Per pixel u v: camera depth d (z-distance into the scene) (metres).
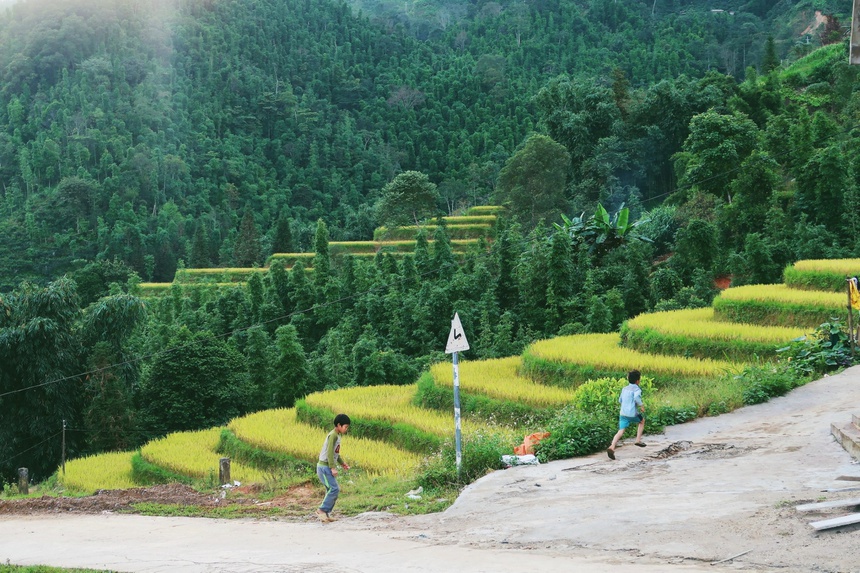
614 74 103.75
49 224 136.38
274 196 148.12
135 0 189.38
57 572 11.48
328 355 53.19
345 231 127.81
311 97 177.50
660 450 16.27
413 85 180.62
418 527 12.81
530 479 14.90
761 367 23.38
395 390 38.94
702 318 34.03
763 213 61.00
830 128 69.44
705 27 177.75
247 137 165.88
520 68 179.12
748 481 12.71
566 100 100.06
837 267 33.66
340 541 12.28
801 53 123.06
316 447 30.36
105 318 47.03
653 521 10.91
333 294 65.94
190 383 48.19
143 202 139.00
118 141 150.25
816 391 21.09
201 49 183.50
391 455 26.27
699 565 8.77
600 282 56.66
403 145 163.88
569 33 189.62
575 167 96.88
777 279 52.34
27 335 43.31
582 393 21.03
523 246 65.94
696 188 69.75
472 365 36.47
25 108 169.62
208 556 11.80
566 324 52.22
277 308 67.31
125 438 44.94
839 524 9.24
